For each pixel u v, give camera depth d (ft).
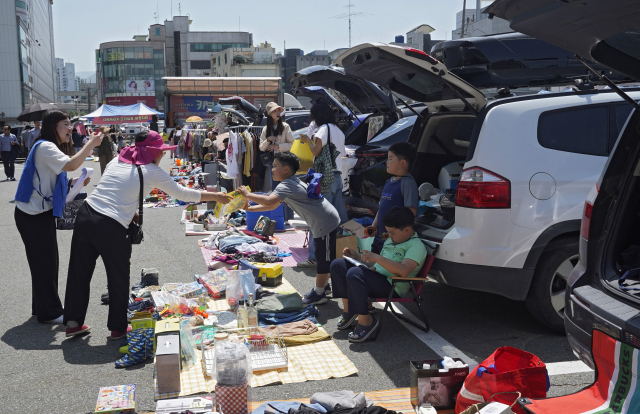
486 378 10.12
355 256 16.25
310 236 22.81
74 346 14.99
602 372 9.29
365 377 12.84
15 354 14.46
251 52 320.70
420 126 19.81
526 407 9.21
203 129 70.03
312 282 20.94
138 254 25.88
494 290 14.08
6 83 279.90
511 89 23.59
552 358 13.48
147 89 432.25
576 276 10.41
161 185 15.39
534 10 8.52
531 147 14.03
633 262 10.31
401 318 16.53
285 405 10.90
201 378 12.80
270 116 31.63
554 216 13.85
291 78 27.22
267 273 19.86
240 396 10.93
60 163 15.65
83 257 15.15
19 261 25.12
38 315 16.79
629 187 10.21
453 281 14.40
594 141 14.51
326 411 10.62
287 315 16.55
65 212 16.99
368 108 26.84
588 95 14.74
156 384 12.15
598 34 8.63
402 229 15.07
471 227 14.01
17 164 96.27
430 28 65.05
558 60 23.52
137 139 15.35
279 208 30.12
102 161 57.47
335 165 22.33
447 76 14.43
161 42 431.02
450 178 18.60
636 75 9.34
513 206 13.79
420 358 13.79
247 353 11.30
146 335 14.28
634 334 8.50
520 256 13.89
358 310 14.84
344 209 22.72
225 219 31.73
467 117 18.89
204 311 17.03
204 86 85.35
